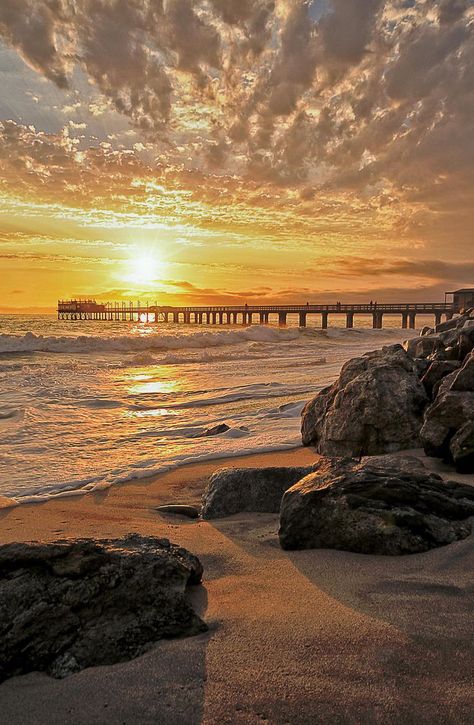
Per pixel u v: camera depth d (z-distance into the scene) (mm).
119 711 1725
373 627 2215
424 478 3549
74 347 23250
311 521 3336
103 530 4129
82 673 1930
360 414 5934
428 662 1950
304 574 2881
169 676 1899
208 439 7727
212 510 4434
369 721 1659
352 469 3781
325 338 35531
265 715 1693
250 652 2047
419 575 2738
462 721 1650
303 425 7215
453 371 5871
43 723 1676
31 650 1984
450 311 54750
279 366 17375
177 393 12000
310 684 1839
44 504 5055
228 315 74188
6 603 2076
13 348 22312
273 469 4555
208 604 2512
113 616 2158
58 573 2242
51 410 10008
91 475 6047
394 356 6816
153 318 97875
